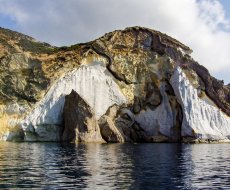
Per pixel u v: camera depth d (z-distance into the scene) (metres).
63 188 20.97
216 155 44.44
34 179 23.72
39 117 70.69
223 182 24.08
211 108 79.44
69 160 35.12
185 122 74.62
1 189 20.44
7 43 85.94
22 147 51.75
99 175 25.78
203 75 83.38
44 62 75.62
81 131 66.62
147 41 86.56
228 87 87.88
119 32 86.50
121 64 81.00
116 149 50.75
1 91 71.50
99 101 76.75
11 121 69.69
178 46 87.44
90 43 82.75
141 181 23.69
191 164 33.84
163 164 33.16
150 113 78.00
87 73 77.25
